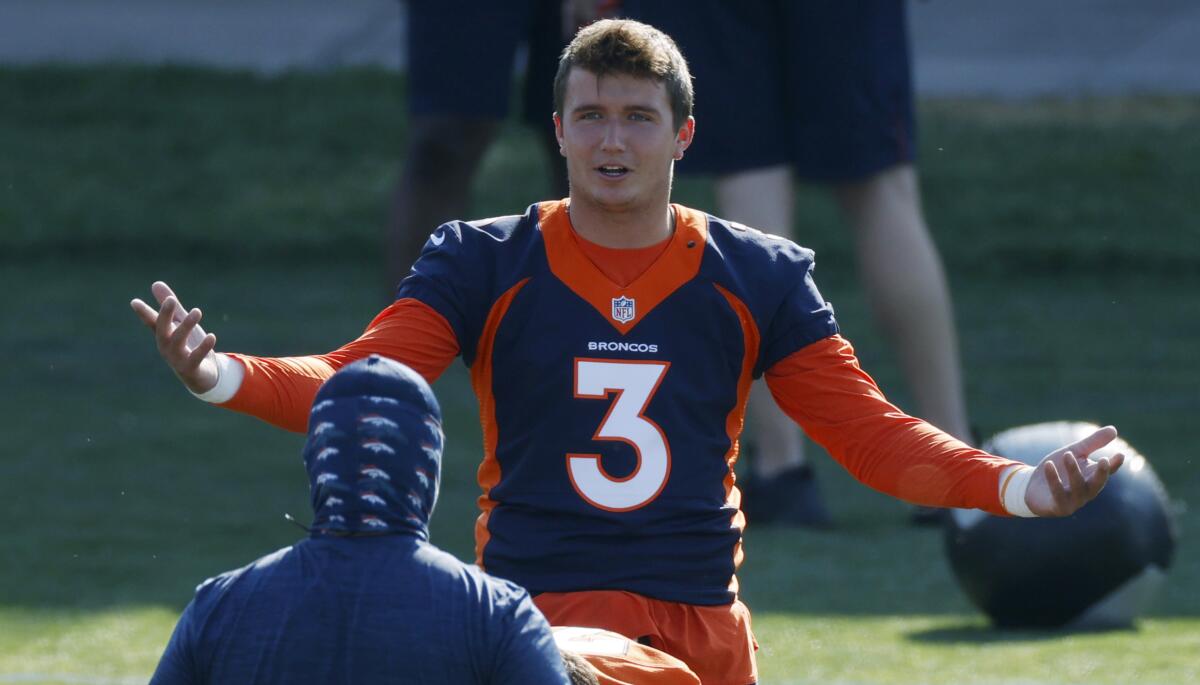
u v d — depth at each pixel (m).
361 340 13.47
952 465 13.22
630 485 13.38
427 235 44.34
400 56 85.00
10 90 79.06
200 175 71.38
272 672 10.55
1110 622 25.50
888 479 13.55
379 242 65.31
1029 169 69.69
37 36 87.19
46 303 57.31
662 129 13.22
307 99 78.81
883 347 51.09
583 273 13.49
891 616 26.62
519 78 75.62
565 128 13.38
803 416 13.94
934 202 66.81
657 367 13.42
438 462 11.12
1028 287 60.53
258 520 33.84
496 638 10.66
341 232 66.06
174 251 64.75
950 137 72.50
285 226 66.56
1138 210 66.62
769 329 13.77
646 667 12.43
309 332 52.28
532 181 66.75
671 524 13.45
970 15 89.56
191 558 30.58
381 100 78.69
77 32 88.06
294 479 37.84
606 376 13.38
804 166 33.97
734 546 13.88
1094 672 22.75
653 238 13.58
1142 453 39.84
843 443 13.75
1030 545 24.86
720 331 13.56
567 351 13.41
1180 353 51.47
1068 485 12.45
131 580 28.84
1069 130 73.62
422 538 10.97
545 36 41.81
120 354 51.03
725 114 33.56
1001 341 52.84
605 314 13.45
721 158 33.72
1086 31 86.62
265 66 83.69
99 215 67.12
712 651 13.51
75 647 24.30
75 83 79.94
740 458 40.28
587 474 13.40
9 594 27.64
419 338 13.45
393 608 10.58
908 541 32.81
